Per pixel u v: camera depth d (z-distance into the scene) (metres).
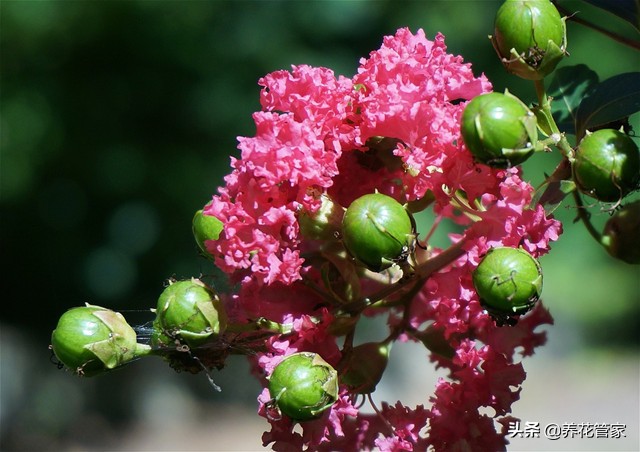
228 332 0.29
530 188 0.28
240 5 1.43
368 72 0.29
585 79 0.33
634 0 0.31
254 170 0.28
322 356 0.29
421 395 1.25
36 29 1.45
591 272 1.79
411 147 0.28
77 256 1.53
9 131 1.48
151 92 1.47
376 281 0.30
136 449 1.23
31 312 1.53
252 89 1.44
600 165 0.28
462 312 0.30
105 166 1.48
